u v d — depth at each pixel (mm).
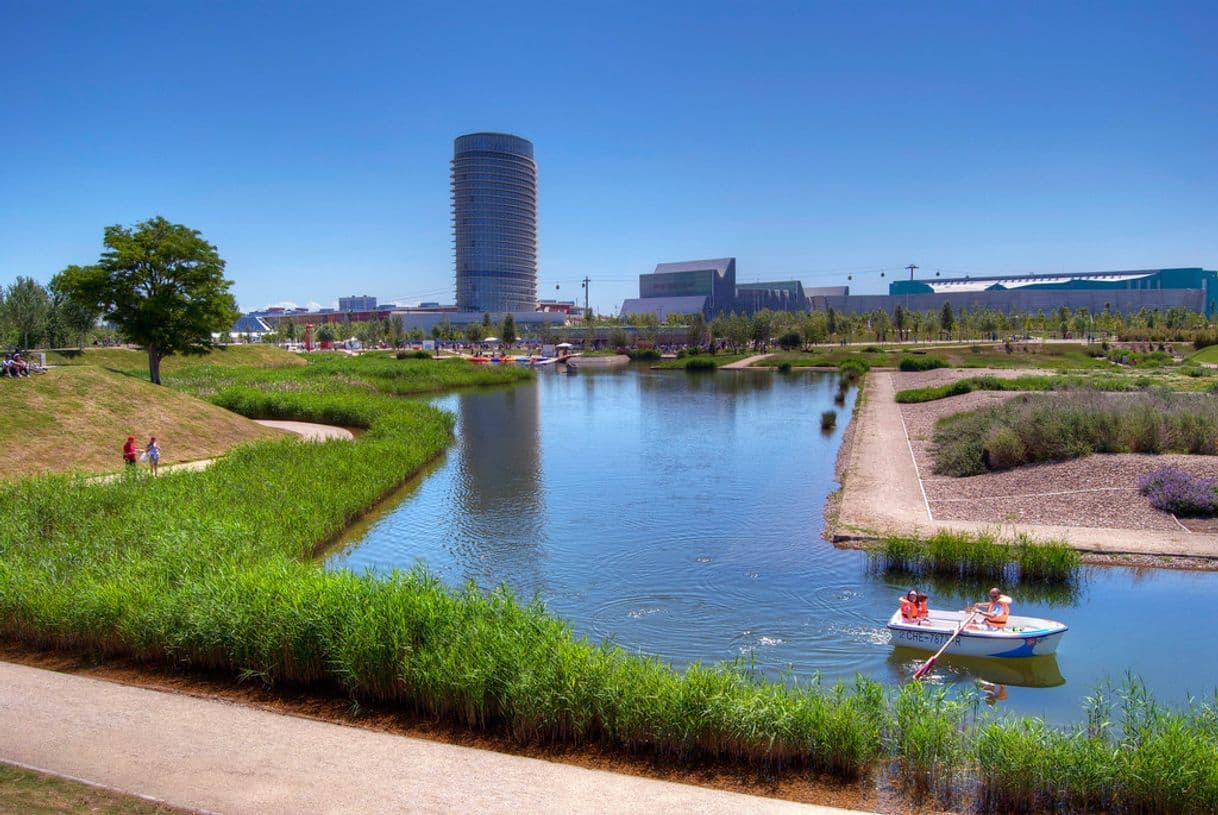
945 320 167000
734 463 48125
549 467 47406
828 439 57062
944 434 48969
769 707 14430
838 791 13398
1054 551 25375
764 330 165125
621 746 14875
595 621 23156
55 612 18891
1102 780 12578
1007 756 12945
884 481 39062
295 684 17484
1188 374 82562
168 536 24688
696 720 14359
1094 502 31953
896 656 20547
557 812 12023
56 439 40781
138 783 12500
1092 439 38781
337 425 60656
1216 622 22234
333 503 32812
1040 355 120875
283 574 20125
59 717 15016
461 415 74375
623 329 191000
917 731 13695
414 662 16250
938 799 13125
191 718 15258
